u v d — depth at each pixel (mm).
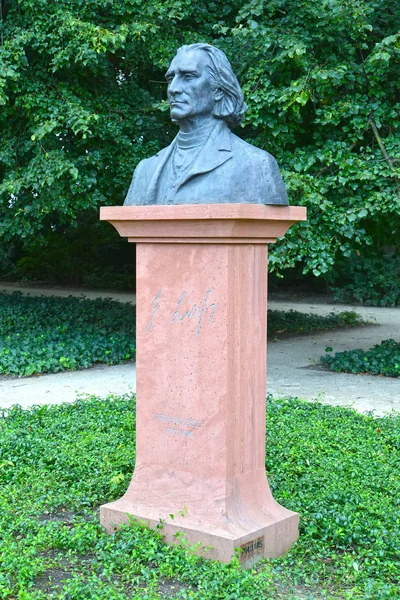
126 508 4980
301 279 24609
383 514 5180
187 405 4746
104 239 24406
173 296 4758
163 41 10672
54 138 11164
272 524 4738
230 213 4316
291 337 14961
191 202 4672
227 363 4555
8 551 4488
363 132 9695
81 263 25656
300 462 6375
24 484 5844
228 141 4766
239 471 4738
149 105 11656
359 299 22375
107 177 11828
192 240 4605
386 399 9289
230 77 4820
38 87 11008
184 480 4781
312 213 9656
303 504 5363
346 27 9547
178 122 4855
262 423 4906
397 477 6062
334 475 6008
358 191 9688
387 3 9992
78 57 10234
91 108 11250
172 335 4777
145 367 4926
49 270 26062
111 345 12078
